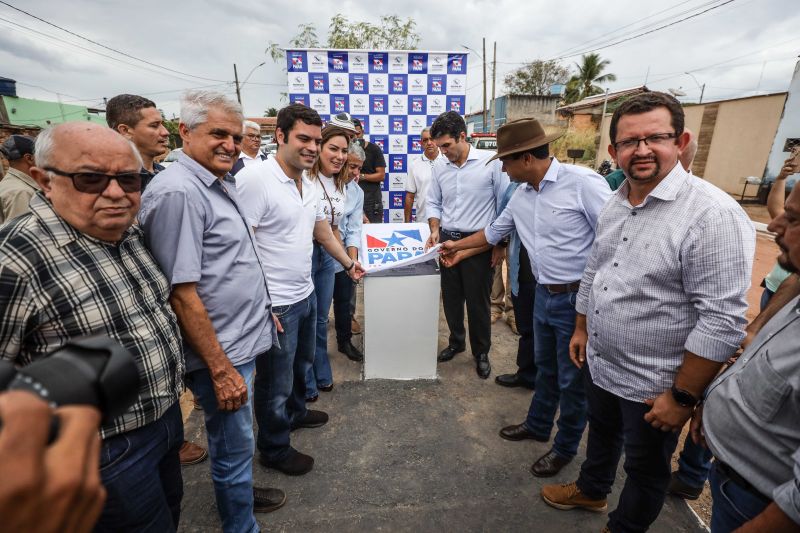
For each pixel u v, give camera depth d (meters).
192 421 2.61
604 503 1.97
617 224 1.52
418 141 5.11
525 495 2.08
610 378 1.60
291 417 2.49
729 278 1.23
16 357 0.98
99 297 1.07
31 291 0.96
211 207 1.43
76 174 0.99
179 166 1.42
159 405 1.22
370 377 3.05
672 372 1.43
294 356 2.19
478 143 12.30
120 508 1.18
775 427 0.96
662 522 1.94
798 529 0.81
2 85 17.00
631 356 1.50
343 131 2.53
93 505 0.38
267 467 2.23
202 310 1.40
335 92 4.89
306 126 1.84
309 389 2.77
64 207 1.03
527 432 2.45
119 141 1.05
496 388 2.98
